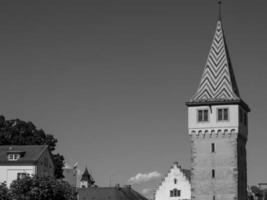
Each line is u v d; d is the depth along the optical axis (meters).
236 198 130.38
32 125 170.75
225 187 131.25
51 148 171.12
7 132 165.25
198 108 135.50
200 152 133.88
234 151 132.00
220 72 138.12
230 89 135.75
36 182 117.44
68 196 120.88
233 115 133.25
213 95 135.62
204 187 132.50
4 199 113.62
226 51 140.38
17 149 149.50
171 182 188.38
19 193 116.31
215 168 132.50
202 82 138.12
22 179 117.69
